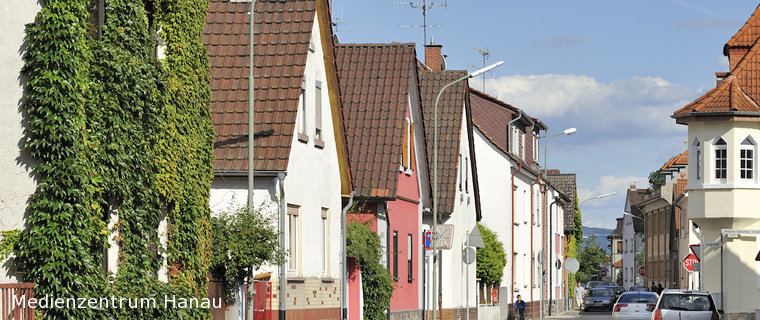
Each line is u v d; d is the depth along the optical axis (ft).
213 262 88.38
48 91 65.41
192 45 86.07
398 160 134.10
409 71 142.92
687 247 261.24
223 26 108.88
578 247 386.11
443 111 176.35
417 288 156.56
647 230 374.22
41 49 65.62
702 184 163.12
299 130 107.45
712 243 164.45
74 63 66.69
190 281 83.97
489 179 221.46
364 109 138.92
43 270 64.69
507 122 241.76
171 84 82.43
